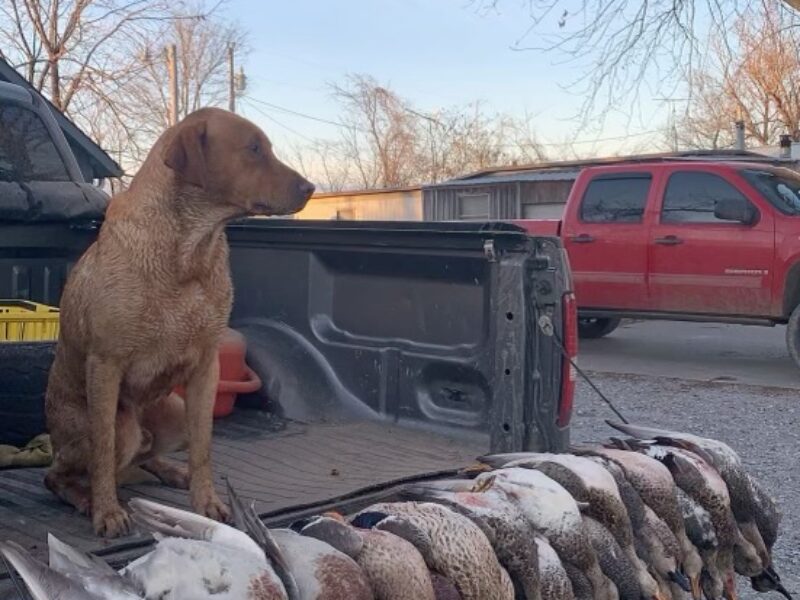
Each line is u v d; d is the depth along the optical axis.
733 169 7.91
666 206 8.16
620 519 2.43
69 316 2.62
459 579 2.01
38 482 2.83
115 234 2.56
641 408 6.93
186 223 2.56
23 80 4.40
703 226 7.98
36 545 2.25
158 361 2.60
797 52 13.49
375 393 3.14
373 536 1.95
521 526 2.18
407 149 27.75
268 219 3.30
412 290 3.04
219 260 2.67
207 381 2.67
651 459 2.61
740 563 2.82
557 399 2.72
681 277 8.07
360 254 3.13
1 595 1.77
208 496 2.60
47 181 3.45
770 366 8.60
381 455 2.89
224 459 2.87
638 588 2.44
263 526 1.83
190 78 23.78
